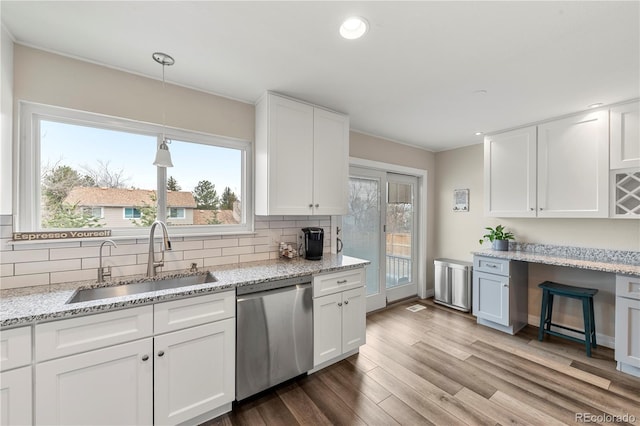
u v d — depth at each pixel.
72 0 1.27
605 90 2.15
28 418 1.20
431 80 2.04
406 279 4.09
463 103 2.45
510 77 1.98
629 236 2.55
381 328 3.05
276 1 1.28
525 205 2.96
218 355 1.69
